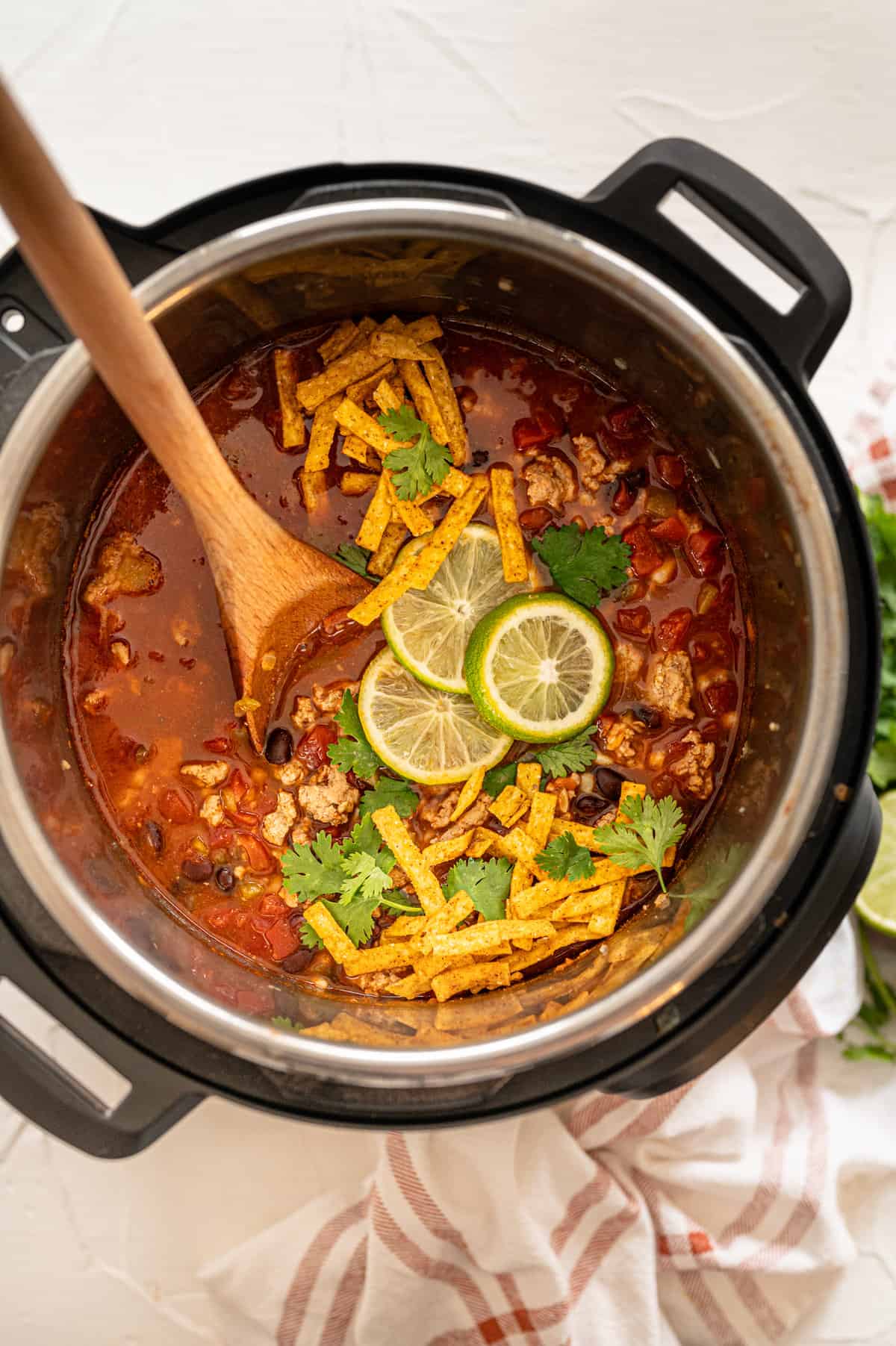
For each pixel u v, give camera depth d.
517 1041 0.50
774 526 0.52
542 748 0.56
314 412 0.55
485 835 0.55
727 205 0.50
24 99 0.60
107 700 0.56
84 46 0.61
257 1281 0.61
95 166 0.60
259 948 0.56
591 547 0.55
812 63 0.62
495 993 0.56
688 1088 0.61
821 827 0.52
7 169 0.38
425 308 0.55
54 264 0.40
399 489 0.54
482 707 0.55
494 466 0.55
